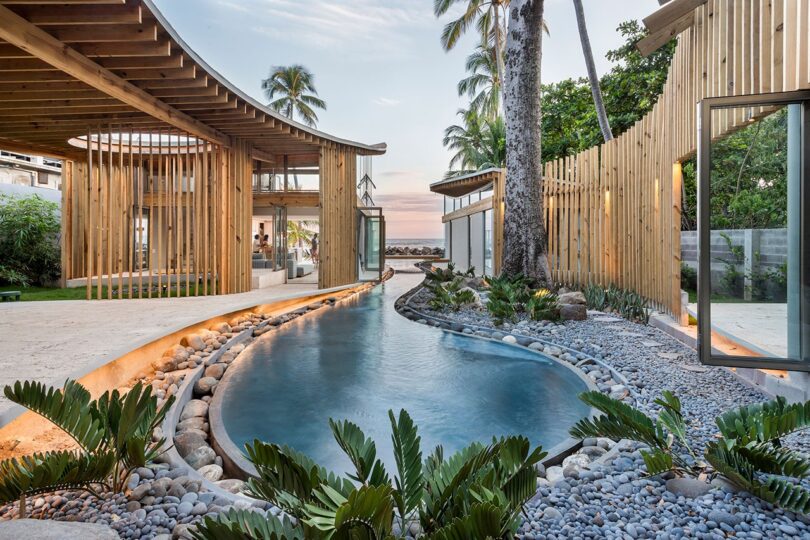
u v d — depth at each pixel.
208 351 5.05
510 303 7.09
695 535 1.74
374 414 3.40
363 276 13.66
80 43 5.25
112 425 2.21
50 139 9.18
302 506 1.49
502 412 3.44
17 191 11.99
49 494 2.10
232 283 9.23
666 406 2.47
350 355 5.19
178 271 8.30
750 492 1.97
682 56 5.49
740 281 3.59
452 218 17.50
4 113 7.27
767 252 3.56
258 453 1.55
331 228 10.88
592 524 1.83
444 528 1.32
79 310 6.29
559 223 9.89
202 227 9.86
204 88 6.62
